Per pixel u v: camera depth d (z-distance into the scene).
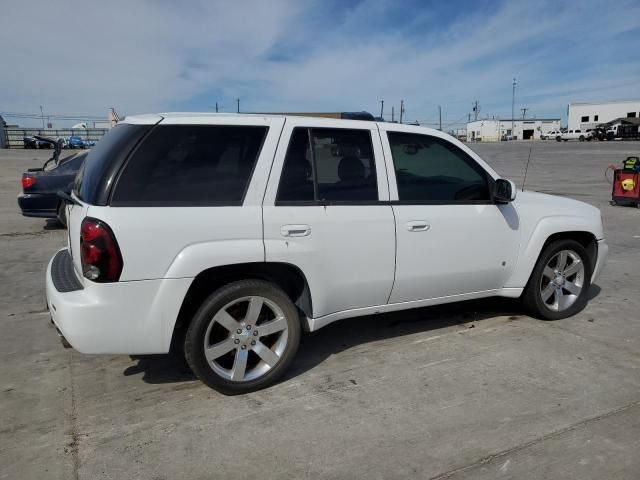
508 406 3.46
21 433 3.17
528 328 4.82
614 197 12.58
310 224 3.65
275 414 3.38
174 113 3.60
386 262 3.98
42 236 9.38
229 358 3.70
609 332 4.73
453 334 4.69
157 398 3.58
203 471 2.83
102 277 3.14
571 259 5.06
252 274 3.68
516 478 2.76
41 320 5.08
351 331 4.78
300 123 3.74
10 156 36.91
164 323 3.29
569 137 73.38
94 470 2.83
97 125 76.00
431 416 3.34
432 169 4.26
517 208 4.64
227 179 3.47
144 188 3.26
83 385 3.77
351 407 3.46
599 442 3.05
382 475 2.79
